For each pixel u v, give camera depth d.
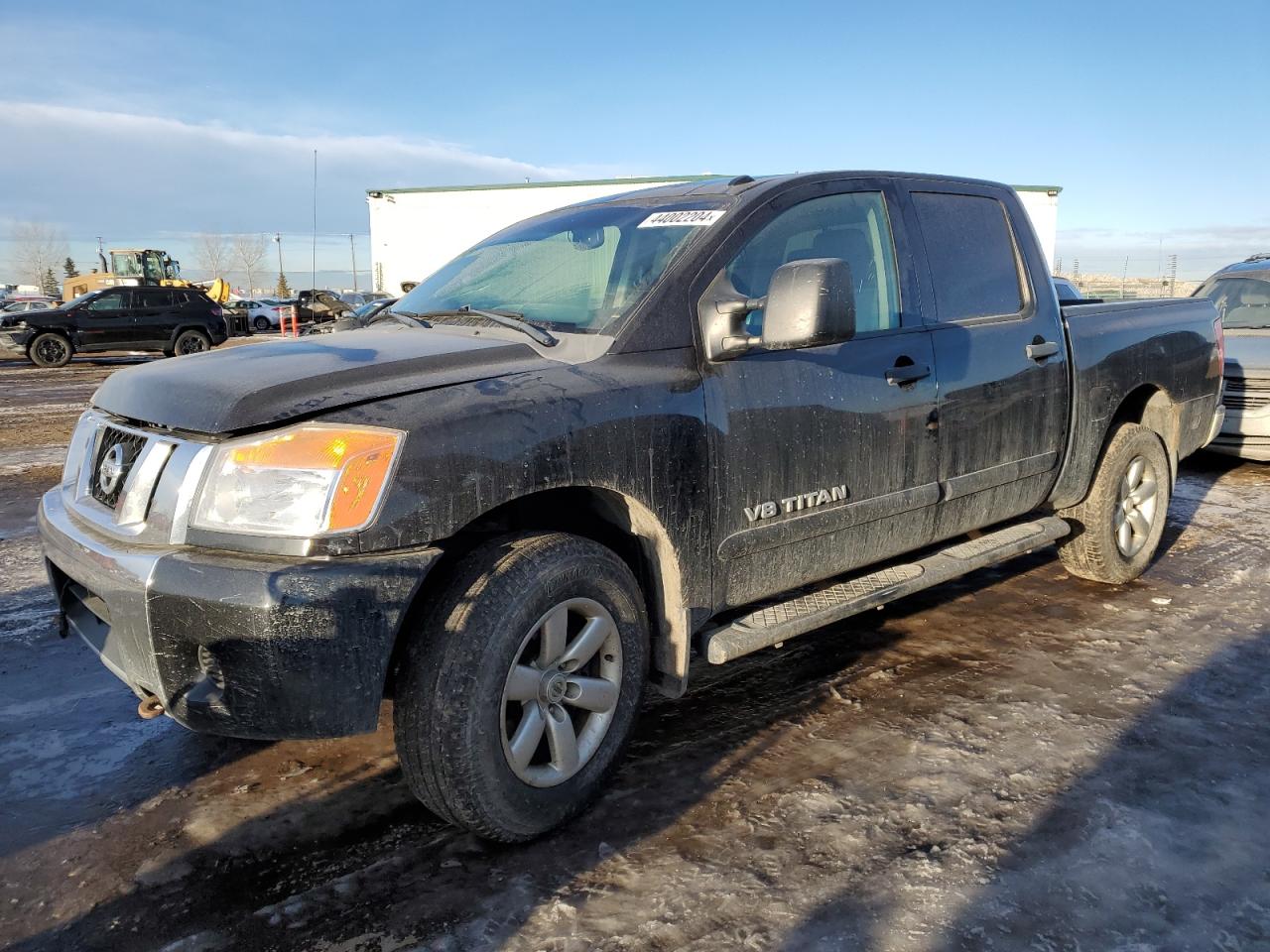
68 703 3.44
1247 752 3.02
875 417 3.25
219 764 3.00
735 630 2.96
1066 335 4.16
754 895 2.29
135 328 21.41
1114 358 4.39
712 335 2.85
